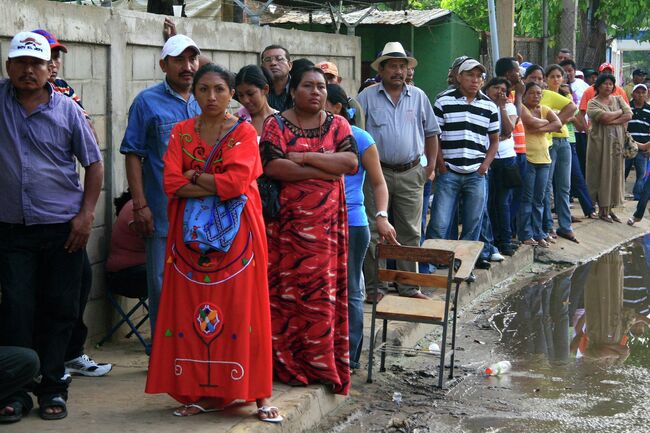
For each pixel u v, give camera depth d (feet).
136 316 24.04
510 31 44.01
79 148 17.26
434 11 50.78
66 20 20.51
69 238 17.15
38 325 17.52
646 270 37.86
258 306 16.94
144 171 19.95
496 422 20.06
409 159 26.66
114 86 22.56
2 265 16.94
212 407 17.56
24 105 16.89
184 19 25.07
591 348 26.40
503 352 25.85
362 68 50.78
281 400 18.57
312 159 19.06
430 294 29.76
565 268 37.68
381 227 21.27
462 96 30.12
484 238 33.68
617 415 20.65
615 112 44.93
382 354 22.88
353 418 19.92
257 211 17.13
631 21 71.36
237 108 27.71
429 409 20.77
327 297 19.43
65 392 17.34
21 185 16.79
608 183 45.57
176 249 16.94
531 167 37.37
